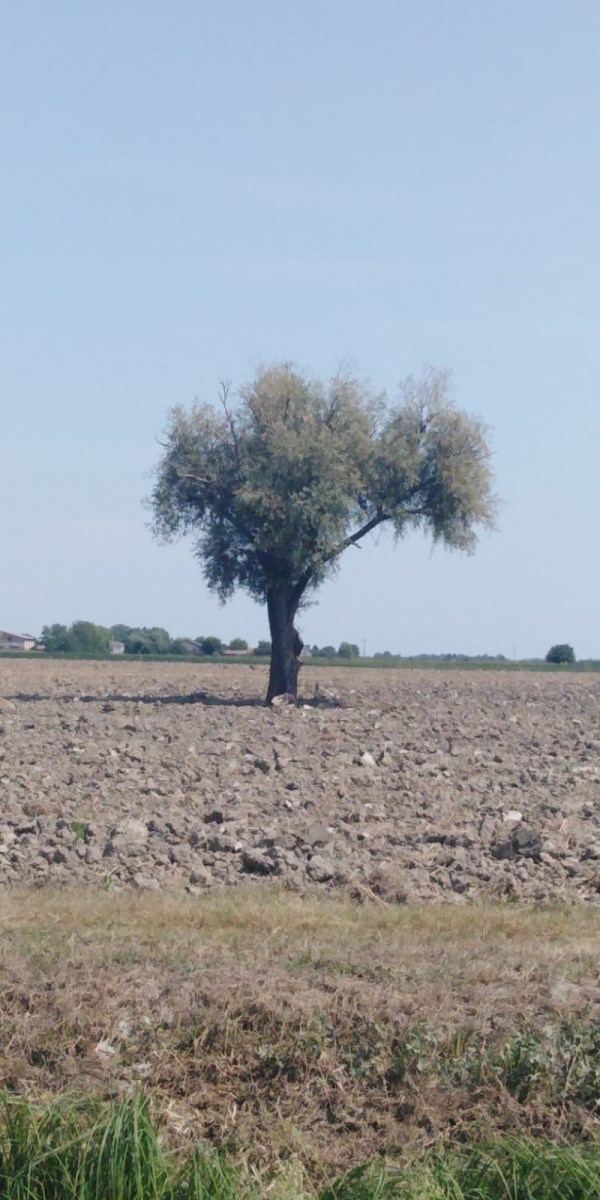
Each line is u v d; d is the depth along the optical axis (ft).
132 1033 29.94
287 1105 28.60
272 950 34.78
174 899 41.45
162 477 132.46
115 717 110.83
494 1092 28.50
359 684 182.80
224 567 132.87
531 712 129.90
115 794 60.64
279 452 126.11
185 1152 26.99
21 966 32.45
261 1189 26.27
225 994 30.78
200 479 130.00
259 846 49.78
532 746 89.35
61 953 33.63
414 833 52.80
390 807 59.00
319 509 125.39
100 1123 26.86
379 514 133.59
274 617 133.39
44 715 114.21
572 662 334.24
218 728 100.94
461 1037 29.50
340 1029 29.96
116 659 281.54
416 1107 28.40
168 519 133.39
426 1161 27.20
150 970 32.40
